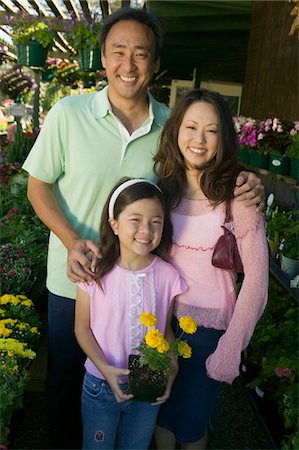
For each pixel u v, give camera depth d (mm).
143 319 1588
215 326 1834
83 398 1899
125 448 1938
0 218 3943
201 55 7656
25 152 6344
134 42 1814
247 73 6441
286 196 4098
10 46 6957
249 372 2949
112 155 1915
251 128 4211
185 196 1857
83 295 1830
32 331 2439
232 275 1838
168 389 1760
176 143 1808
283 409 2482
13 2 5117
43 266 3270
